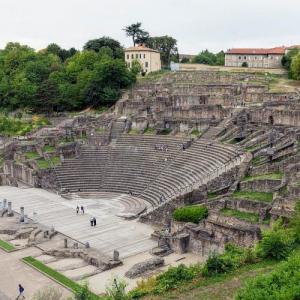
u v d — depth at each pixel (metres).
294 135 75.56
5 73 169.88
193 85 126.69
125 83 137.75
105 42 177.88
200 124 99.00
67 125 119.12
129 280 52.03
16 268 56.12
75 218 75.94
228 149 81.81
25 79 151.50
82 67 154.50
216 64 194.00
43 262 58.31
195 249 60.03
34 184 96.69
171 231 65.44
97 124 112.06
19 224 72.81
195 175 79.62
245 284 34.16
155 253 60.03
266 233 46.41
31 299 46.41
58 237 67.25
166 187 82.75
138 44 185.38
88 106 139.75
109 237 67.00
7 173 105.12
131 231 69.38
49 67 164.38
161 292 38.09
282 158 71.75
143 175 90.75
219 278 39.56
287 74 139.38
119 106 121.88
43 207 82.44
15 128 127.38
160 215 71.38
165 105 116.38
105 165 97.06
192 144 91.81
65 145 102.19
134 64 156.75
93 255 58.72
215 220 60.84
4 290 50.06
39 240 65.50
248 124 91.50
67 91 140.00
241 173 70.75
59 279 52.47
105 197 88.38
